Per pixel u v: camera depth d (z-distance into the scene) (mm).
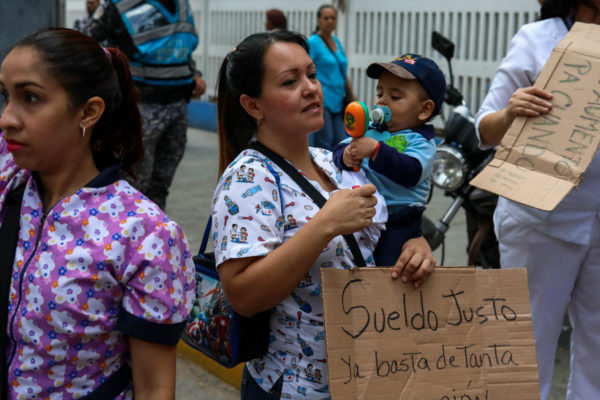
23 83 1406
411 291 1640
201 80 5406
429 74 2027
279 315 1733
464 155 3656
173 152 5188
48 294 1420
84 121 1476
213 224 1696
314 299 1705
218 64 11727
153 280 1453
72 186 1517
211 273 1831
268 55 1659
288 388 1717
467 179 3723
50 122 1425
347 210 1572
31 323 1433
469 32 8344
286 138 1729
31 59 1406
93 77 1461
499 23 8008
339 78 6672
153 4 4789
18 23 5898
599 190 2410
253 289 1593
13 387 1461
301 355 1712
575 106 2096
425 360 1626
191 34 4973
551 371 2666
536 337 2602
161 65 4836
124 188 1506
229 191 1661
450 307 1664
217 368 3432
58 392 1465
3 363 1461
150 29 4758
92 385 1491
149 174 4973
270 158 1716
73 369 1464
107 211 1463
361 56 9484
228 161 1855
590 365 2619
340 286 1584
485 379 1664
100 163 1590
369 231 1814
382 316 1608
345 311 1581
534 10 7672
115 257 1434
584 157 2014
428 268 1634
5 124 1423
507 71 2494
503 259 2658
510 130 2143
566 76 2150
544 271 2537
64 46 1433
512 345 1695
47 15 5953
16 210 1515
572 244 2477
